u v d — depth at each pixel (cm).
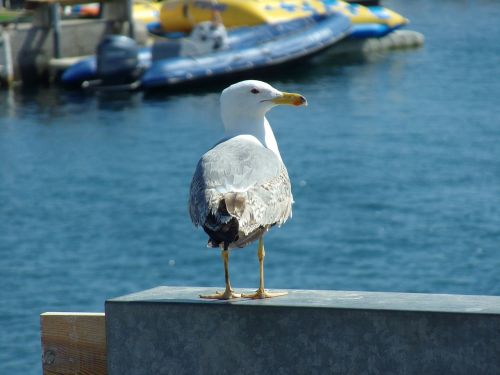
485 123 3919
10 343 1647
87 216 2597
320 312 492
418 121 3994
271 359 503
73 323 547
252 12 5306
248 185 520
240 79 4950
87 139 3738
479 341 469
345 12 5847
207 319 510
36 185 2981
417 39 6231
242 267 2144
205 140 3688
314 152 3384
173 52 4862
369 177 2972
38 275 2083
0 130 3969
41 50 4962
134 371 525
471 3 8644
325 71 5334
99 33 5209
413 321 478
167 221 2520
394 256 2206
